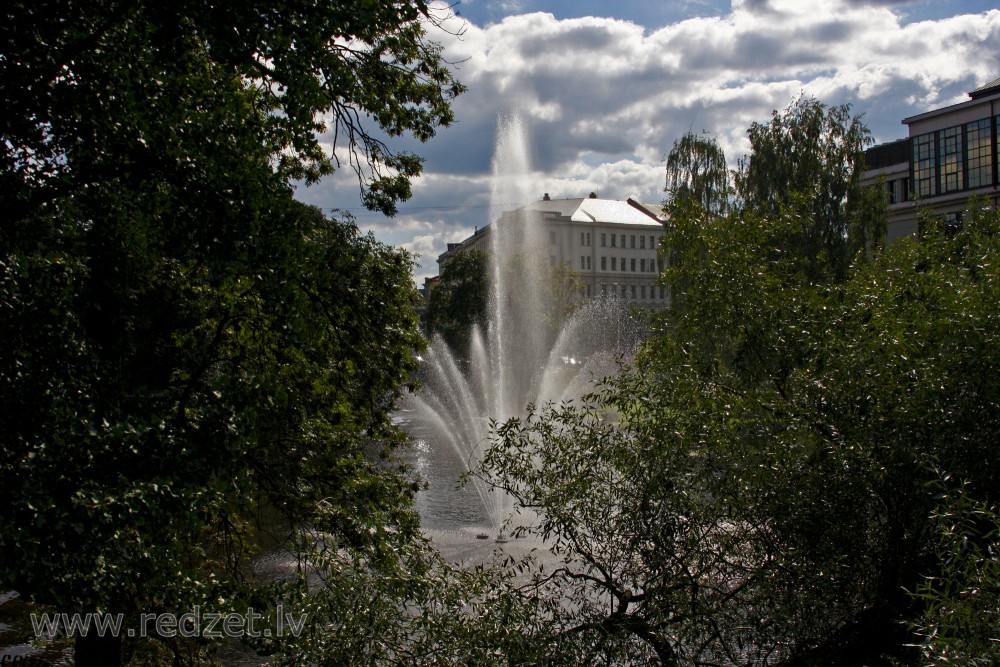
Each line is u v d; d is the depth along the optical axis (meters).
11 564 5.71
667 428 8.13
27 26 7.48
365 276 13.05
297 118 7.89
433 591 8.11
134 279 9.82
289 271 8.05
